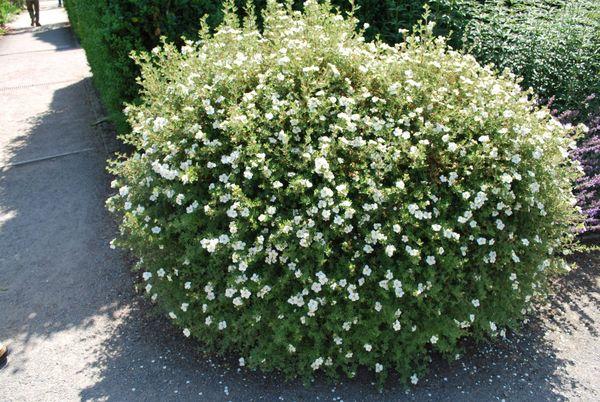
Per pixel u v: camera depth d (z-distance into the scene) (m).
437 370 2.90
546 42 4.70
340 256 2.59
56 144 6.09
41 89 8.44
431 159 2.76
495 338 2.95
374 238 2.48
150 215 2.90
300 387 2.76
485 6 5.07
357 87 2.99
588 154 4.16
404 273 2.48
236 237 2.53
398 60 3.16
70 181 5.17
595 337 3.15
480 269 2.67
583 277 3.72
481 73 3.29
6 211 4.64
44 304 3.45
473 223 2.59
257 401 2.67
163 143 2.86
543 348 3.06
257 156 2.57
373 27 5.17
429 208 2.67
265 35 3.68
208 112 2.78
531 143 2.74
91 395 2.71
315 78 2.91
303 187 2.49
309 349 2.67
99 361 2.96
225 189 2.65
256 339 2.80
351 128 2.64
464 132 2.79
